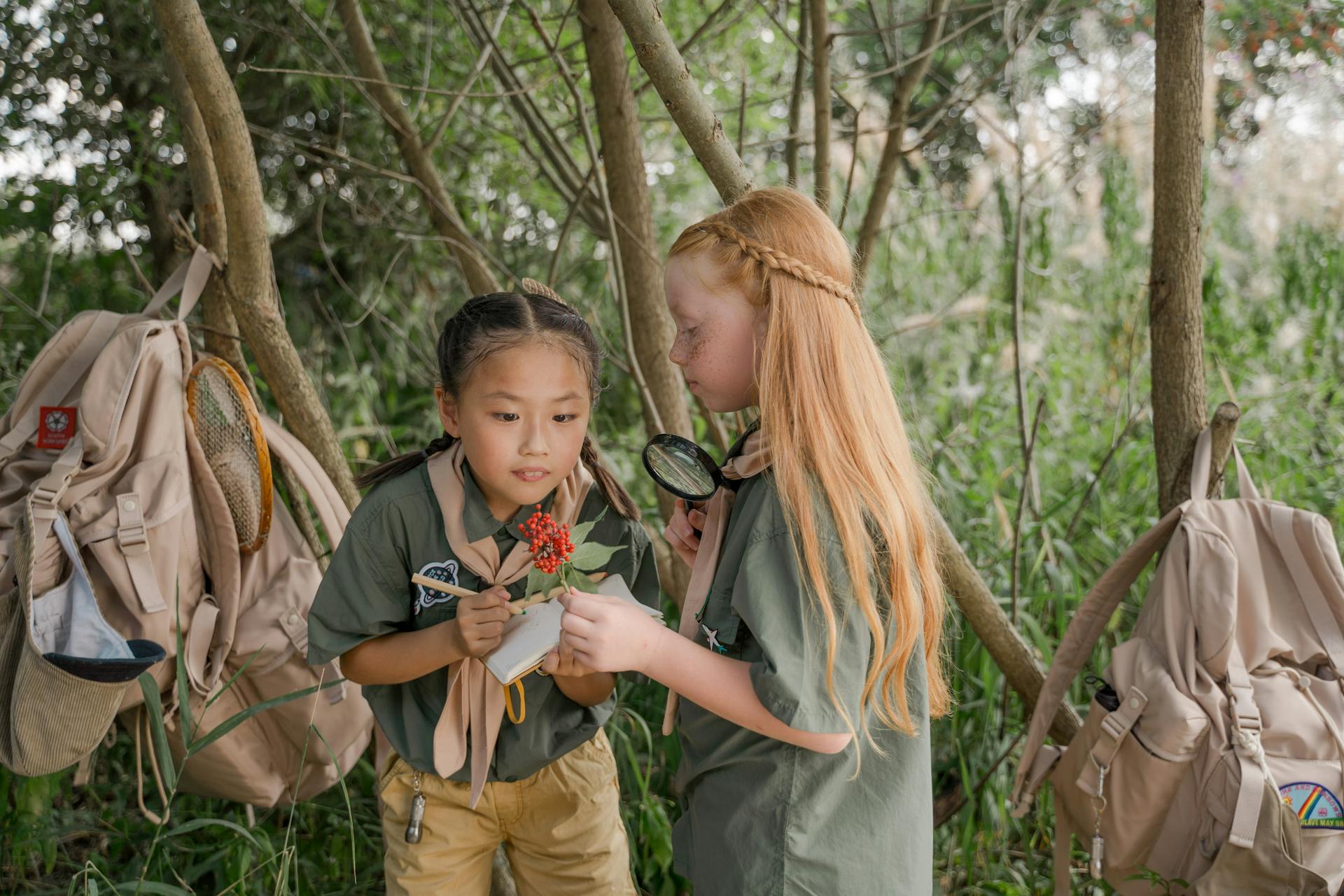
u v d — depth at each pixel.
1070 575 2.84
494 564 1.48
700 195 4.21
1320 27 3.49
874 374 1.32
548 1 3.46
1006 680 2.27
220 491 1.88
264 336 2.07
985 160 4.33
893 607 1.23
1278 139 4.09
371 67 2.57
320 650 1.46
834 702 1.14
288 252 3.74
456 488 1.47
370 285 3.68
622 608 1.18
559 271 3.83
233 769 1.93
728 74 3.74
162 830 2.12
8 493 1.81
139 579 1.75
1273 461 3.12
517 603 1.34
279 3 3.22
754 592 1.16
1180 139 1.98
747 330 1.29
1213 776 1.72
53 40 3.12
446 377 1.39
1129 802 1.81
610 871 1.67
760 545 1.20
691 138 1.66
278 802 2.04
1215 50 3.56
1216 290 3.54
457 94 2.46
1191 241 2.02
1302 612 1.85
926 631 1.34
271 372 2.10
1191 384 2.05
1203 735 1.74
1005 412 3.77
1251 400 3.30
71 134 3.16
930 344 4.27
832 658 1.14
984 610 2.18
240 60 3.30
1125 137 3.66
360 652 1.49
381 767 1.81
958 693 2.55
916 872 1.30
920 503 1.36
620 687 2.69
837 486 1.21
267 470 1.92
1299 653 1.83
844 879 1.24
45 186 2.99
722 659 1.19
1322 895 1.69
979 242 4.34
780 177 3.94
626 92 2.21
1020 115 3.30
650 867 2.23
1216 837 1.72
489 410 1.32
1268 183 4.15
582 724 1.63
